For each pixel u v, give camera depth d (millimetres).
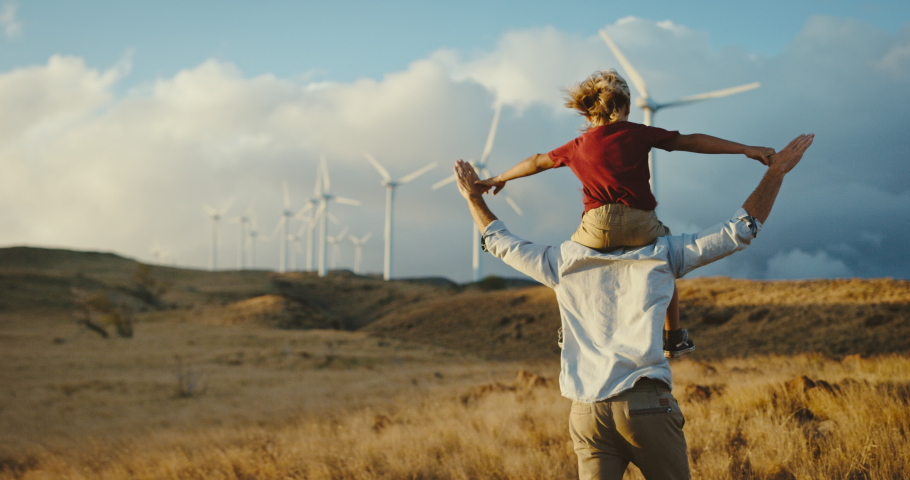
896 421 4648
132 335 56469
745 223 1726
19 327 64250
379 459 6508
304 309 87062
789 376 9555
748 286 57656
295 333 60562
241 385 29750
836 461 4027
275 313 79312
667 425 1874
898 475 3709
